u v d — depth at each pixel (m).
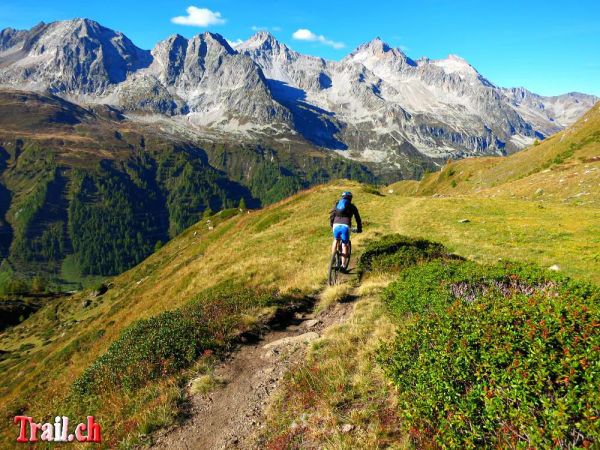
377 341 10.08
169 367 11.67
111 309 56.34
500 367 5.55
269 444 7.29
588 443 4.08
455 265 13.38
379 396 7.70
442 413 5.63
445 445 5.41
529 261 18.75
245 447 7.57
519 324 6.09
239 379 10.55
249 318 14.28
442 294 10.70
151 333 14.41
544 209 32.16
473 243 23.61
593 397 4.28
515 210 32.66
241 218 64.56
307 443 6.97
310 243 28.38
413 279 12.70
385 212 36.69
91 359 30.06
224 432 8.26
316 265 21.83
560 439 4.36
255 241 35.88
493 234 25.38
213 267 33.81
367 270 18.25
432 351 6.51
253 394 9.52
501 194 52.25
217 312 15.28
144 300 42.50
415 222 31.17
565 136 76.75
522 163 84.81
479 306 7.26
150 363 12.01
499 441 4.93
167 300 33.47
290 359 10.96
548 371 4.91
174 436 8.52
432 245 20.03
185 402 9.75
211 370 11.27
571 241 21.84
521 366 5.14
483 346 5.84
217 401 9.59
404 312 11.39
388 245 19.56
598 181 40.53
